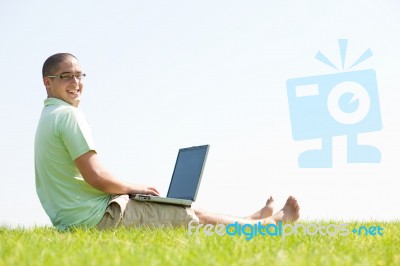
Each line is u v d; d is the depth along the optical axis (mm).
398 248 3150
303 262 2428
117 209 4312
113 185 4301
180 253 2680
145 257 2531
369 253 2857
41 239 3354
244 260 2492
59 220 4387
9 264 2391
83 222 4285
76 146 4246
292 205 4965
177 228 4379
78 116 4355
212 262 2406
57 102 4531
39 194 4582
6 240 3271
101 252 2686
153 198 4367
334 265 2418
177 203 4449
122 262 2381
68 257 2514
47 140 4367
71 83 4559
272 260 2506
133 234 3623
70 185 4355
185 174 4844
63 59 4562
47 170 4414
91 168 4242
